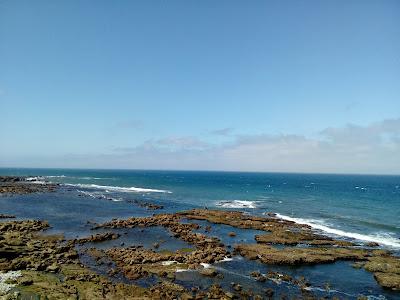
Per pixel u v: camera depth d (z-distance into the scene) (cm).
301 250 3972
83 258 3434
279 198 10056
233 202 8825
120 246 4000
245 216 6316
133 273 3027
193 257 3569
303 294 2792
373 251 4066
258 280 3050
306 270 3428
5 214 5941
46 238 4188
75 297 2359
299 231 5153
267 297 2689
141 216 6288
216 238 4581
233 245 4259
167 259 3503
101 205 7519
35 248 3581
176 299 2527
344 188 16062
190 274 3108
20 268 2945
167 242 4269
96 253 3612
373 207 8125
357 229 5412
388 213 7156
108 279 2858
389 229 5412
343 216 6675
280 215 6731
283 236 4716
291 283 3030
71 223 5291
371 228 5503
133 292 2569
